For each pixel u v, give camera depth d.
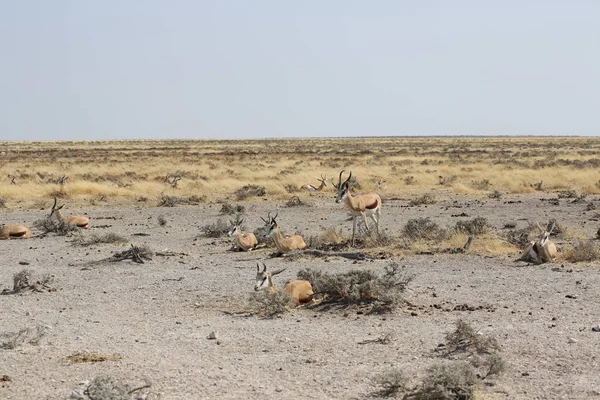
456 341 12.06
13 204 40.41
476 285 16.91
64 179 49.16
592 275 17.88
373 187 46.72
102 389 9.49
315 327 13.61
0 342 12.76
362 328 13.43
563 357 11.33
